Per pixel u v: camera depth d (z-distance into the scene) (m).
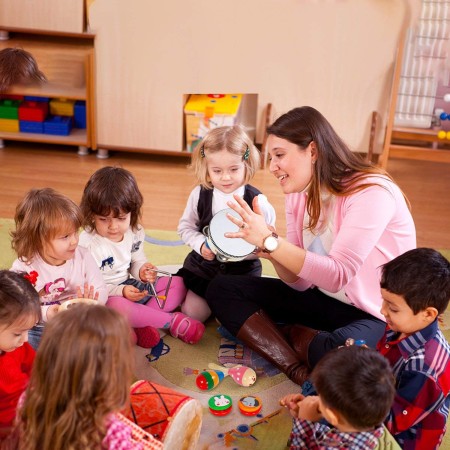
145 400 1.28
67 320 1.00
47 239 1.57
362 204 1.52
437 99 3.08
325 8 2.74
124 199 1.72
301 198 1.68
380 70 2.84
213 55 2.84
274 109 2.95
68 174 2.89
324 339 1.60
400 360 1.33
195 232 1.92
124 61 2.87
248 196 1.89
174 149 3.03
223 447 1.45
